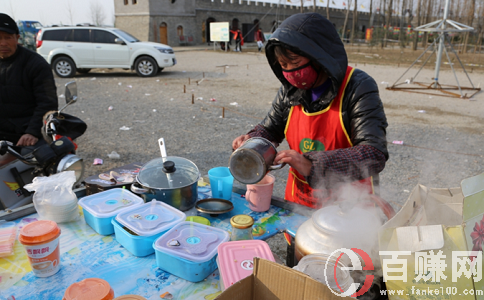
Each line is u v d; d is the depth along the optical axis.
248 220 1.31
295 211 1.68
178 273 1.21
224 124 6.32
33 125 2.77
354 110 1.54
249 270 1.10
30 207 1.65
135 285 1.17
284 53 1.47
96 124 6.20
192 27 33.28
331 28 1.46
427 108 7.74
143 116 6.80
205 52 24.05
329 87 1.56
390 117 6.92
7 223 1.53
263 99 8.59
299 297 0.84
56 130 2.34
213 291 1.15
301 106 1.73
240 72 13.77
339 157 1.39
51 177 1.59
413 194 1.06
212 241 1.27
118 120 6.49
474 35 27.39
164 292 1.14
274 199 1.75
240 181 1.39
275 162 1.39
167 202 1.61
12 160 2.24
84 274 1.22
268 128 1.92
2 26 2.66
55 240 1.20
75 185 2.14
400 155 4.80
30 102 2.97
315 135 1.69
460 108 7.77
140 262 1.30
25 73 2.86
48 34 11.25
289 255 1.41
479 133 5.86
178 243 1.23
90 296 0.98
